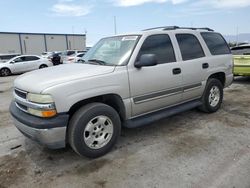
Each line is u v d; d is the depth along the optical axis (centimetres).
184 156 346
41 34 4956
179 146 379
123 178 297
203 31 518
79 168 323
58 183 292
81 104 340
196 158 339
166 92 419
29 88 313
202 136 414
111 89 344
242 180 284
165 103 427
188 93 466
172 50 435
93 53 438
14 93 364
